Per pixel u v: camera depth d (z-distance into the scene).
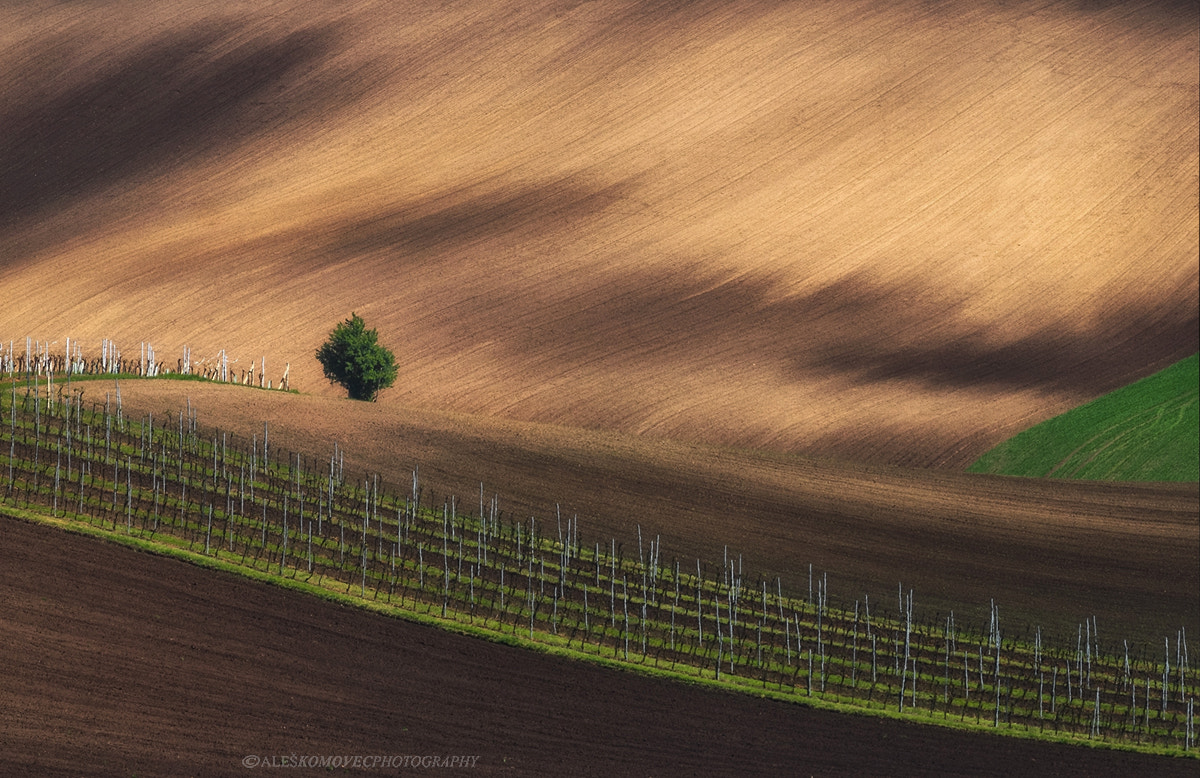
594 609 110.50
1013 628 121.81
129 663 84.94
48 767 71.69
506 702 90.25
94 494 110.75
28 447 117.62
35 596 91.06
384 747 81.06
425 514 125.38
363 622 98.56
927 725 97.94
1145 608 130.12
